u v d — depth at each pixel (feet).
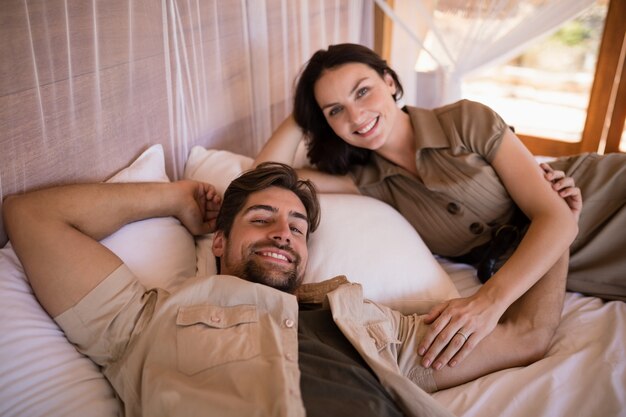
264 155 5.19
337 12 7.44
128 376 2.99
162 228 3.98
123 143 4.27
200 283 3.28
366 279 4.12
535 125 8.73
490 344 3.62
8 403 2.72
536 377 3.39
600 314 4.12
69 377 2.98
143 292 3.32
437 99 7.78
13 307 3.01
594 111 7.75
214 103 5.52
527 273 3.77
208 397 2.67
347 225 4.42
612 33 7.21
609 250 4.43
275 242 3.65
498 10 6.43
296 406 2.63
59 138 3.61
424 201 4.89
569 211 4.07
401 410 3.02
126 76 4.17
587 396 3.27
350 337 3.20
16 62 3.18
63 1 3.42
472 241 4.82
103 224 3.54
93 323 3.11
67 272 3.11
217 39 5.31
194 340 3.00
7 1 3.06
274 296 3.30
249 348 2.96
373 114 4.59
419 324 3.67
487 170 4.39
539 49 8.66
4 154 3.22
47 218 3.22
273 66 6.38
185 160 5.18
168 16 4.58
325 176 5.25
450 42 7.00
